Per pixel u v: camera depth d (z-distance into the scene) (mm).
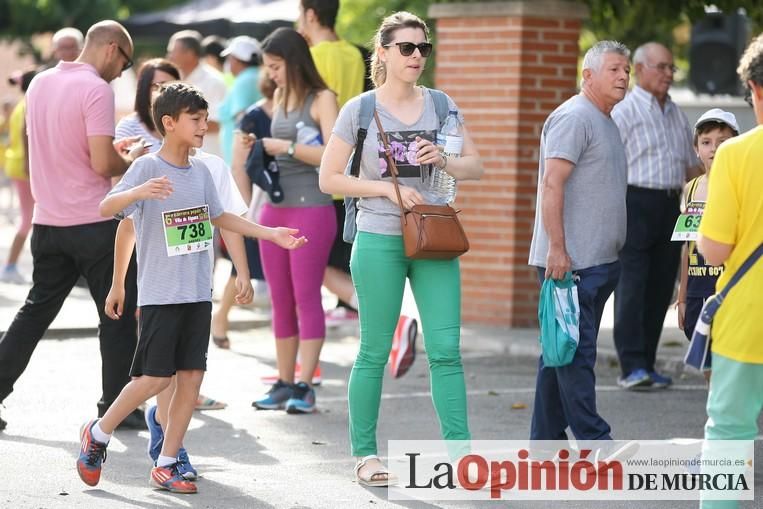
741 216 13125
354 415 17547
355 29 50250
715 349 13352
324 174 17250
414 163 17109
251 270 27156
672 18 31844
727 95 39094
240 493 16938
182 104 16516
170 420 17016
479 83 31438
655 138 24594
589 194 18141
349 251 26703
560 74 31234
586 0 31938
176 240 16641
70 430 20422
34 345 20625
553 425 18766
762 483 17609
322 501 16609
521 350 28938
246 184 24203
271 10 50969
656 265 25016
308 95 22141
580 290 18141
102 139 20016
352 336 31281
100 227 20156
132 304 20188
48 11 77688
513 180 31031
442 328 17234
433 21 47438
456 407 17375
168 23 52375
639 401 23781
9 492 16703
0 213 62562
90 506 16125
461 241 16797
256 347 29406
